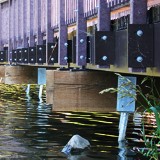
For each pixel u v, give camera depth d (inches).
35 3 384.5
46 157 220.2
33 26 402.6
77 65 247.6
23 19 438.9
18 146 241.0
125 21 198.7
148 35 151.9
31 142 253.8
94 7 227.6
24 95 518.9
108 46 193.2
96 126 301.7
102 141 252.4
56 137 265.6
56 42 308.3
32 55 368.2
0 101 457.1
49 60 311.4
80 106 250.8
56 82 252.7
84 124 310.5
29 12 408.2
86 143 239.9
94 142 249.6
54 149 236.8
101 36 193.0
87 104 250.2
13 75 512.4
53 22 315.6
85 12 242.5
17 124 311.1
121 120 253.0
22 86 632.4
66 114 358.9
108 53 192.9
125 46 177.9
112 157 217.3
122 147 235.9
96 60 192.9
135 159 213.0
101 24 204.5
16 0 484.1
